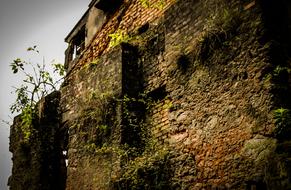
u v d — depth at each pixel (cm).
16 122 972
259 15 386
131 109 552
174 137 476
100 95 602
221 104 410
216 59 429
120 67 570
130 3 712
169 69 505
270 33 381
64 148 827
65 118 723
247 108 376
